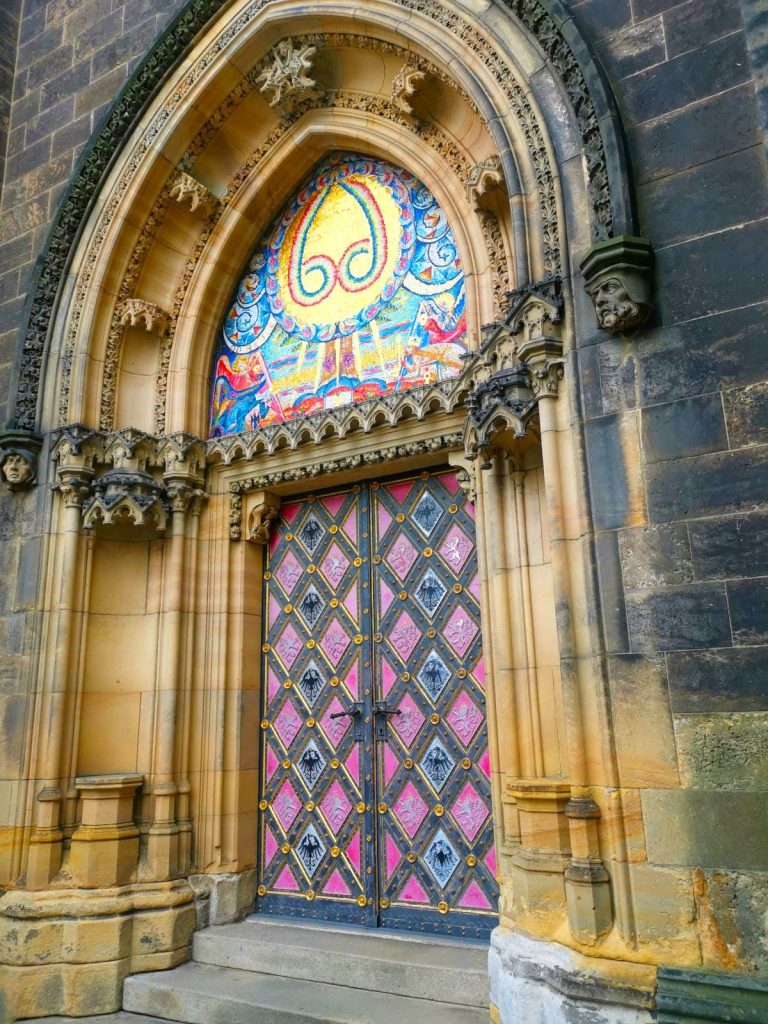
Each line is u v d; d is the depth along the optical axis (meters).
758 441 4.34
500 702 5.46
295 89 7.36
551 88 5.49
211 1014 5.80
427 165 6.88
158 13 8.12
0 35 9.08
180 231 8.12
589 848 4.41
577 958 4.29
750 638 4.18
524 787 4.84
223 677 7.26
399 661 6.77
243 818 7.12
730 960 3.96
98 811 6.72
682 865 4.14
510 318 5.29
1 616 7.41
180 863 6.85
